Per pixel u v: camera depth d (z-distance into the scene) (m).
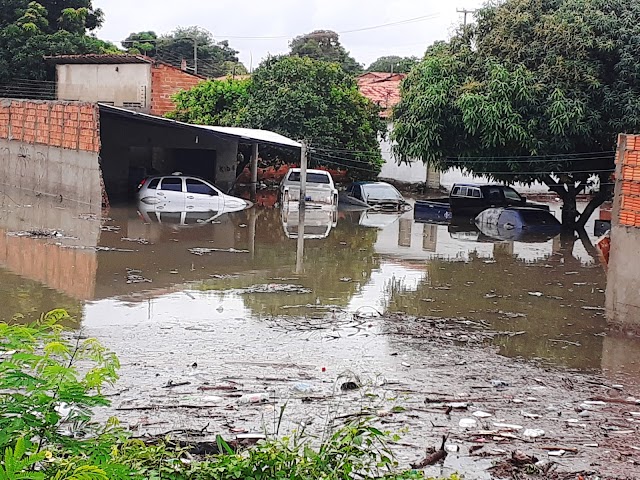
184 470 4.48
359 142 35.72
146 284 14.12
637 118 22.53
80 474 3.34
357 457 5.12
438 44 27.58
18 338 4.02
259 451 4.64
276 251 18.92
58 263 15.67
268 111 33.66
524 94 23.11
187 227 22.34
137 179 31.03
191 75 39.59
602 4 24.27
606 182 25.16
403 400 8.20
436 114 24.61
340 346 10.50
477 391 8.72
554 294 14.87
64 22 43.16
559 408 8.23
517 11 24.98
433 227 25.69
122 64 37.88
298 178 29.53
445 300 13.98
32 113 29.00
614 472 6.49
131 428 6.92
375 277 16.03
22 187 29.98
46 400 3.75
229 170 33.66
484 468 6.46
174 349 9.93
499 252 20.27
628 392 8.94
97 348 4.43
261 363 9.48
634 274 11.38
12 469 3.10
